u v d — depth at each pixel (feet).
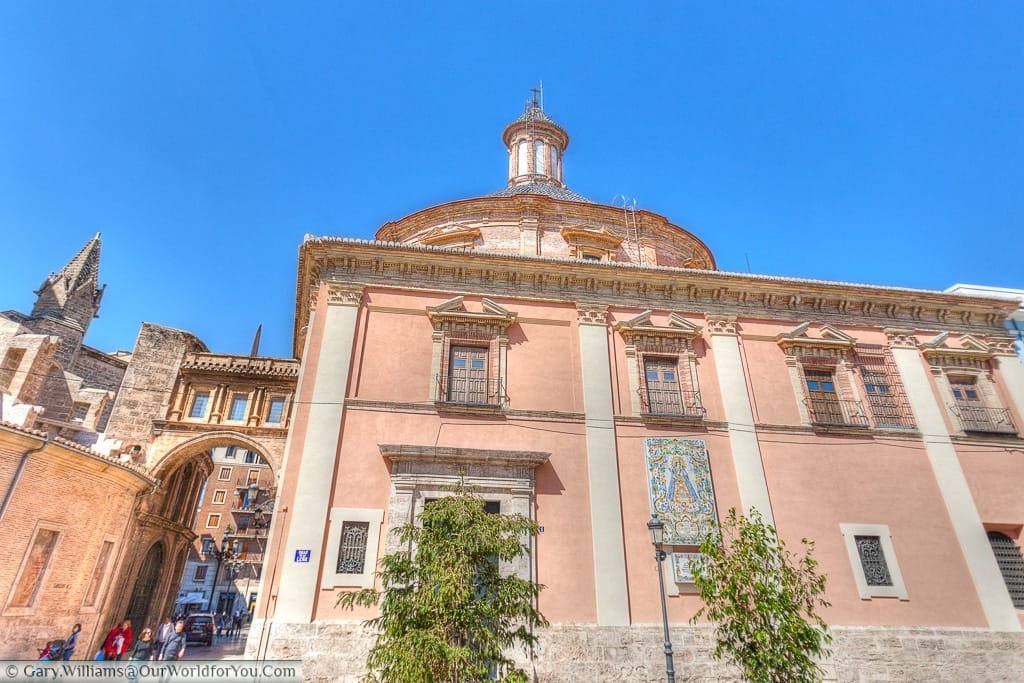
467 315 46.24
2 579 41.83
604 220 64.64
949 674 39.42
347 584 36.01
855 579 41.68
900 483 45.88
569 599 38.14
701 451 44.29
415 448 39.73
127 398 68.64
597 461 42.68
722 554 32.60
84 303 114.21
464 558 26.35
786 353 50.34
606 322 48.80
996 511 46.09
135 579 66.74
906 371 51.39
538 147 88.33
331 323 44.62
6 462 42.42
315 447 39.78
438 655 23.71
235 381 72.54
